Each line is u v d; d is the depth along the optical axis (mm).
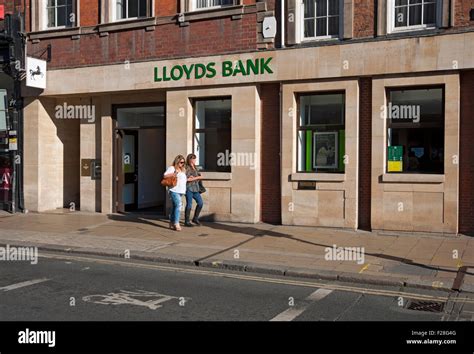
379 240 11141
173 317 6344
